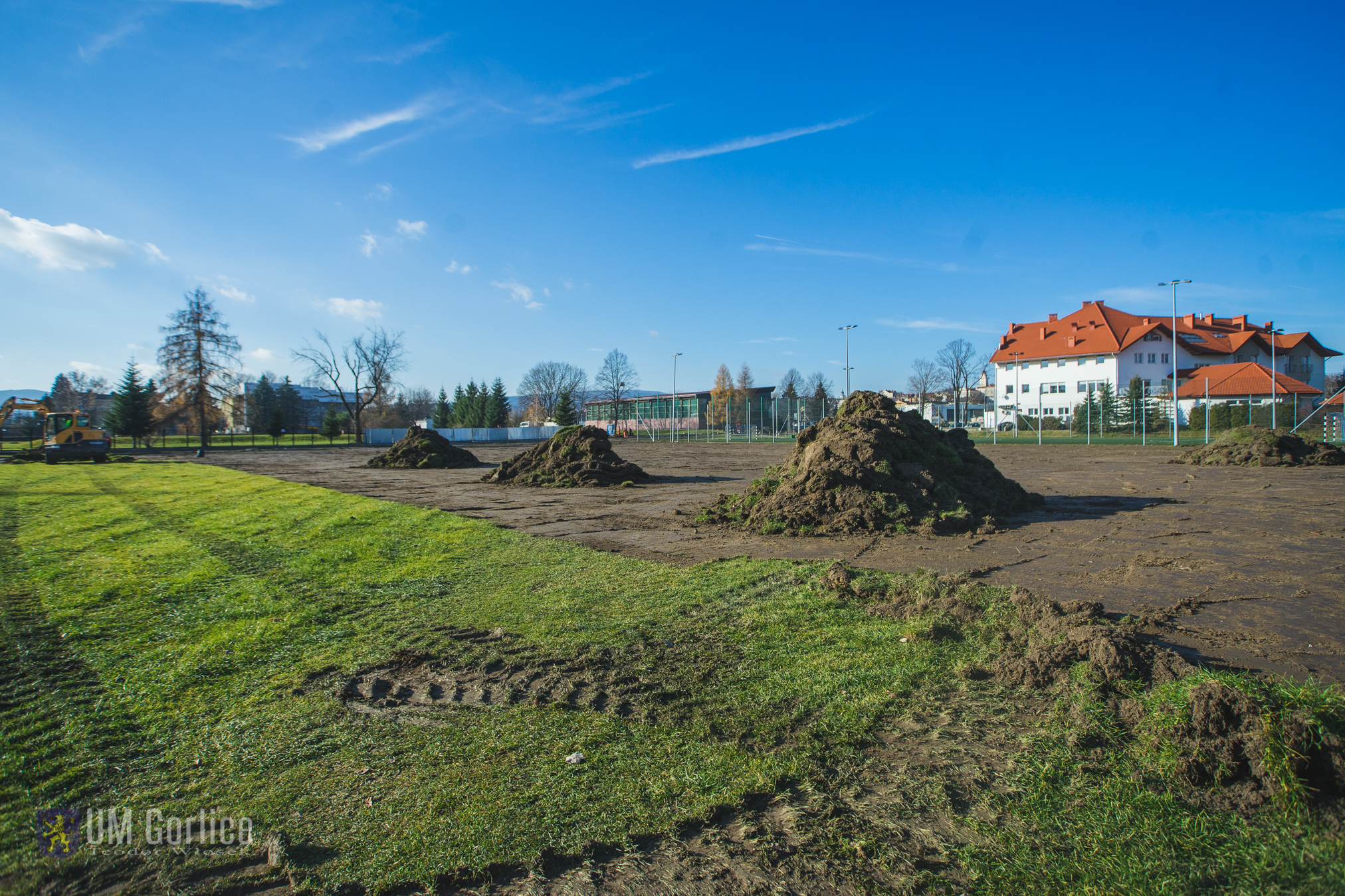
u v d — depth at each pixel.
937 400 84.31
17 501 16.33
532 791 3.35
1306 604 6.07
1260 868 2.60
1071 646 4.50
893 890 2.62
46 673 5.12
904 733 3.85
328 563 8.81
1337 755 2.94
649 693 4.46
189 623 6.29
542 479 20.56
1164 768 3.28
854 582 6.69
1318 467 20.25
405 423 87.88
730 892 2.64
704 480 22.03
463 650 5.43
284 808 3.28
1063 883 2.60
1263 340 60.72
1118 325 66.12
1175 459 23.91
